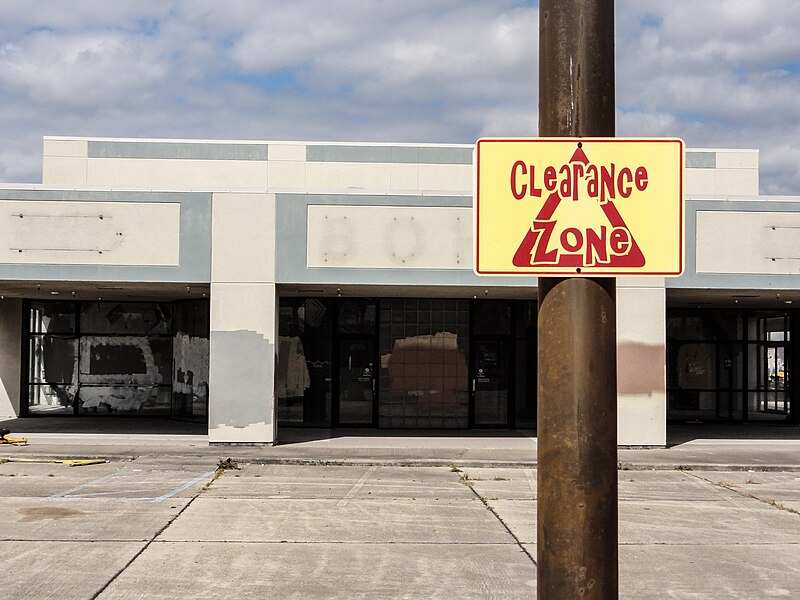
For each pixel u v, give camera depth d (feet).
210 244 61.26
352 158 83.71
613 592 10.75
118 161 83.71
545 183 11.49
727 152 87.10
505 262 11.50
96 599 26.43
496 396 76.23
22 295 77.20
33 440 65.05
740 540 35.76
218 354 61.36
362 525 37.52
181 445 62.28
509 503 42.83
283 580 28.86
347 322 76.23
